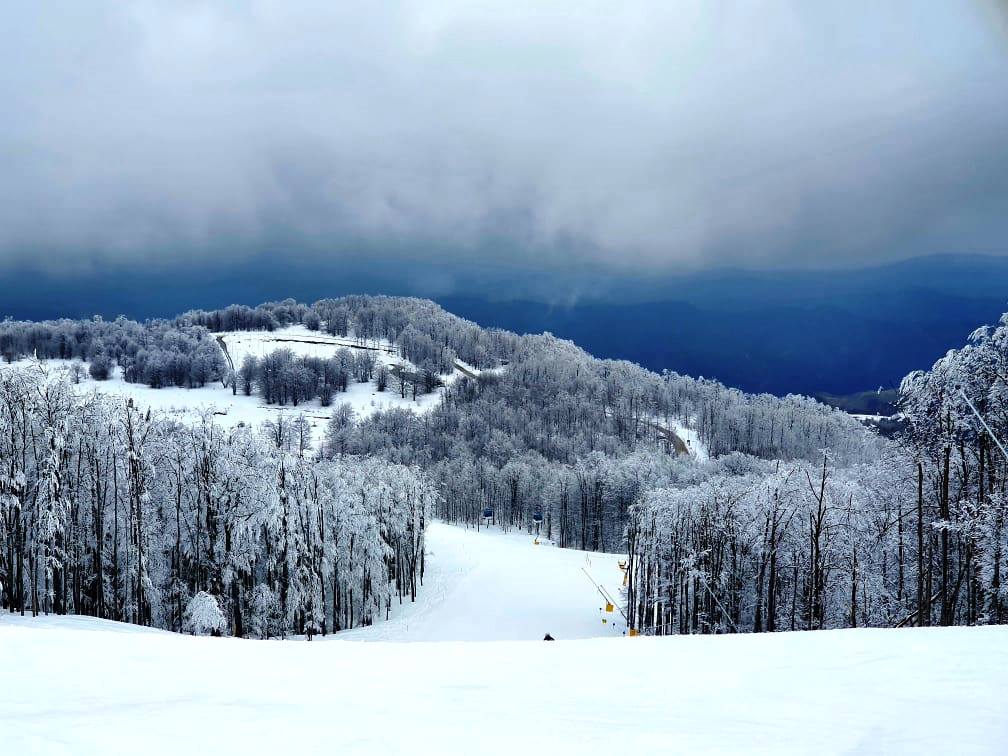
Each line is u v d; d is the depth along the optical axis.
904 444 24.67
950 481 25.44
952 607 23.14
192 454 34.66
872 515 27.52
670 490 39.00
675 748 4.65
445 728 5.31
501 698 6.47
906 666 7.22
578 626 47.31
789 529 28.98
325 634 41.75
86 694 6.87
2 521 29.30
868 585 27.88
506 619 48.69
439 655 9.17
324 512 41.16
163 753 4.65
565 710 5.89
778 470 29.09
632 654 8.82
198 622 29.53
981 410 20.70
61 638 10.12
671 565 40.16
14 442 28.61
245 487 33.44
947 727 4.98
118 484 32.25
